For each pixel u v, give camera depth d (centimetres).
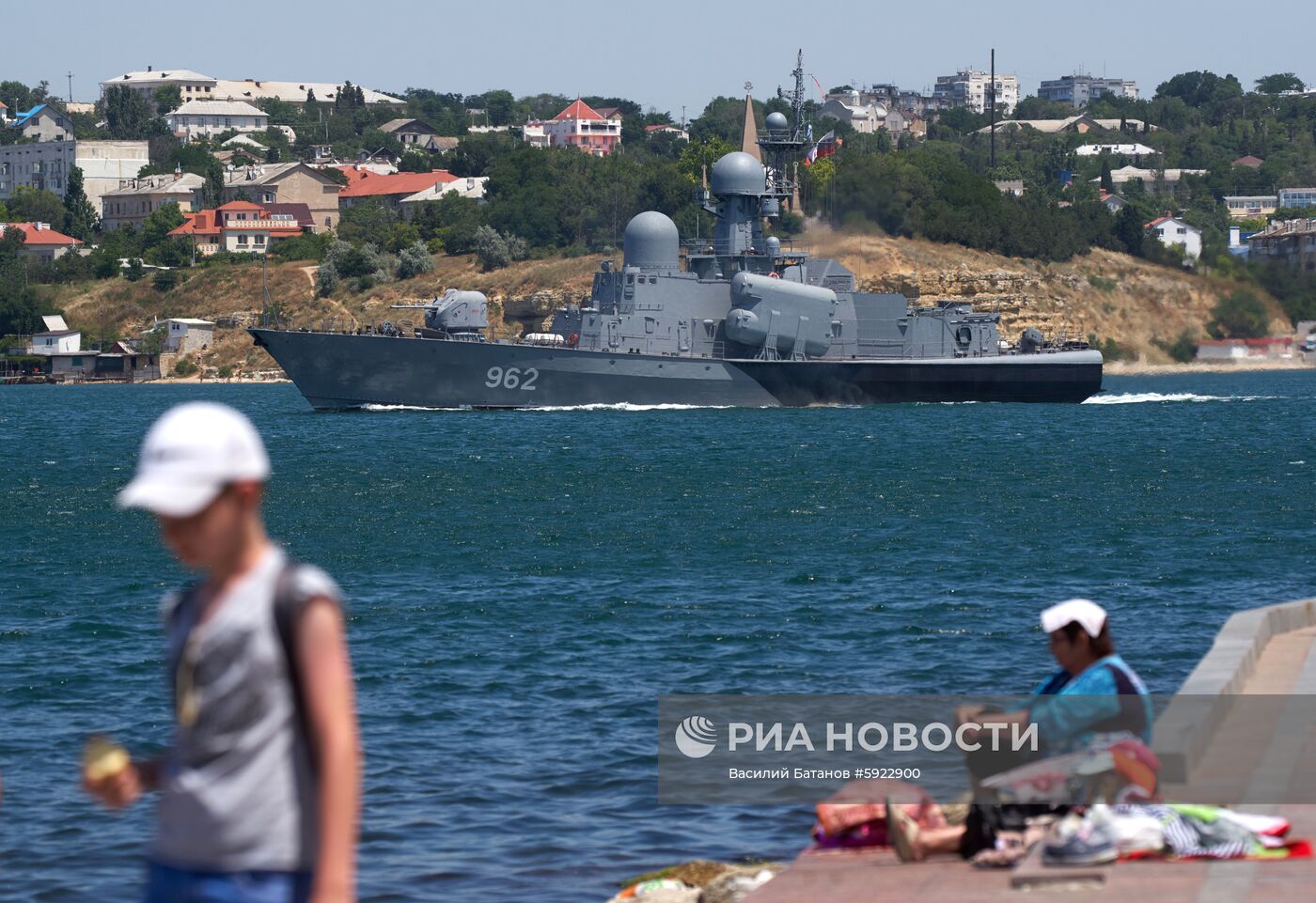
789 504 17812
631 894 5119
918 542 14525
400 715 7850
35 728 7694
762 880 4906
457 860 5681
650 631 10144
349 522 16562
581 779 6669
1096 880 3588
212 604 2320
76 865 5672
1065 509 17125
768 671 8856
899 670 8856
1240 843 3750
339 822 2252
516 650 9519
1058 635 4025
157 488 2231
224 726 2305
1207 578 12269
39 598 11788
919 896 3638
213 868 2316
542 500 18438
